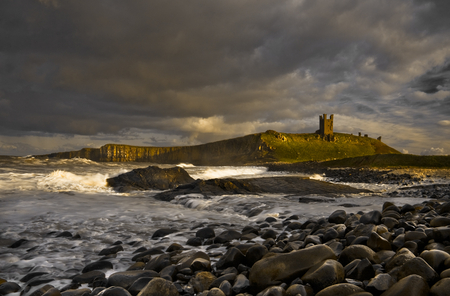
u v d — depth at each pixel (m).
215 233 5.50
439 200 9.27
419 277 2.06
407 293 1.91
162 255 3.66
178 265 3.27
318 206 8.62
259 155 139.00
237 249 3.49
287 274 2.58
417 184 18.73
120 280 2.94
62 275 3.44
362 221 4.81
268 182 14.91
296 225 5.75
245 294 2.52
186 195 10.97
